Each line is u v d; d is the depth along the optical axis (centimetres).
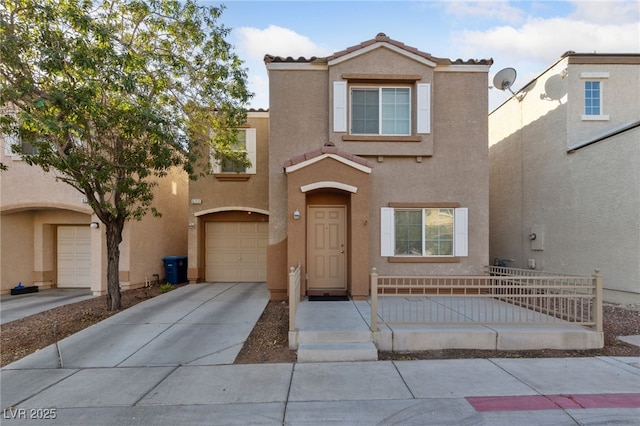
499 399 430
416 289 953
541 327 634
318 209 964
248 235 1350
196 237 1295
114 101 714
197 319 773
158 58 853
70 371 523
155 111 804
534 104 1197
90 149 820
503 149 1385
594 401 425
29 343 657
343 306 802
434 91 975
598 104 1057
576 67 1049
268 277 946
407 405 418
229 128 1038
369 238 948
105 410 411
